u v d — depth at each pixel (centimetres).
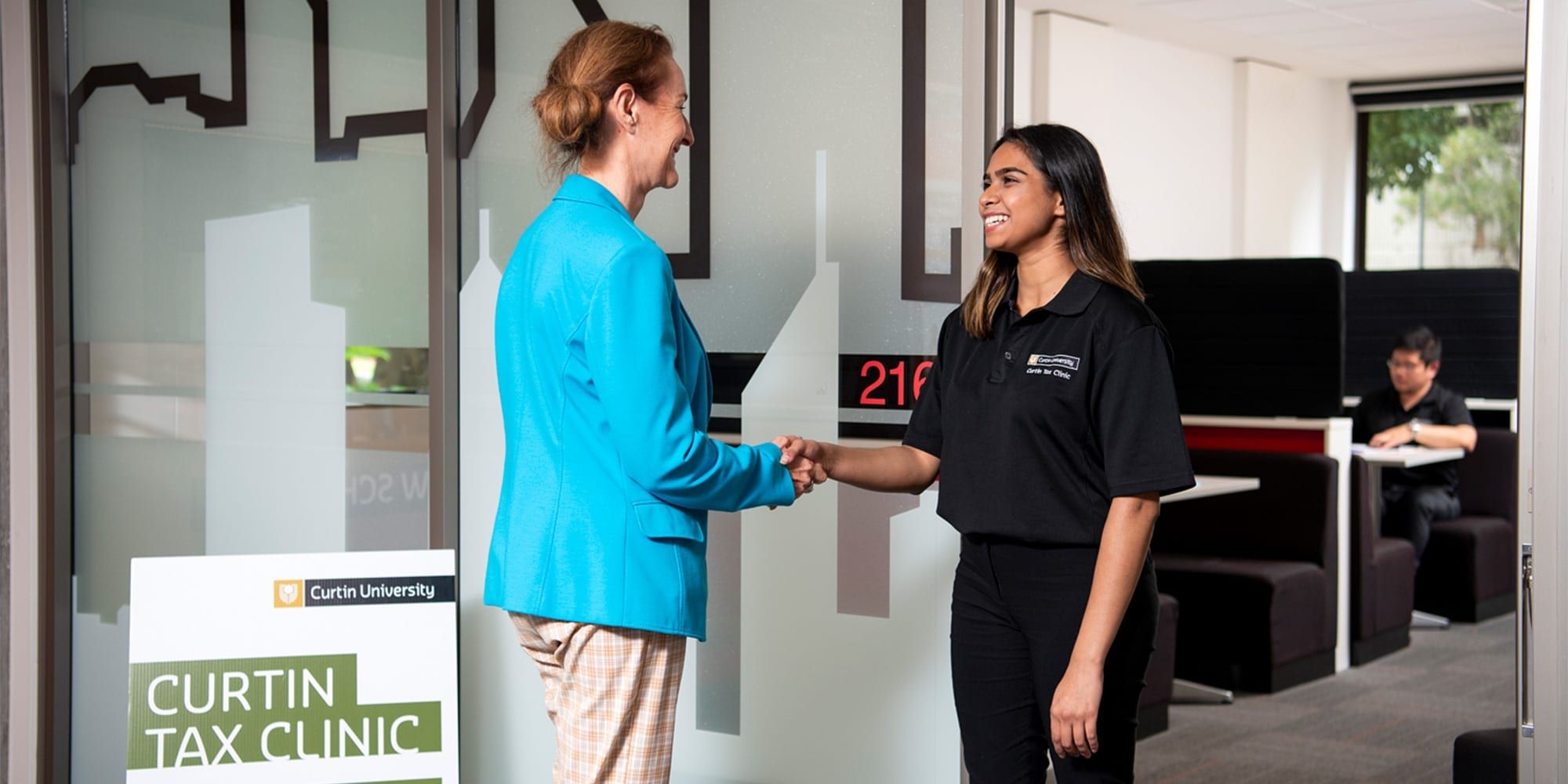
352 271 318
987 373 218
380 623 266
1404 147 1139
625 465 194
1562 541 217
